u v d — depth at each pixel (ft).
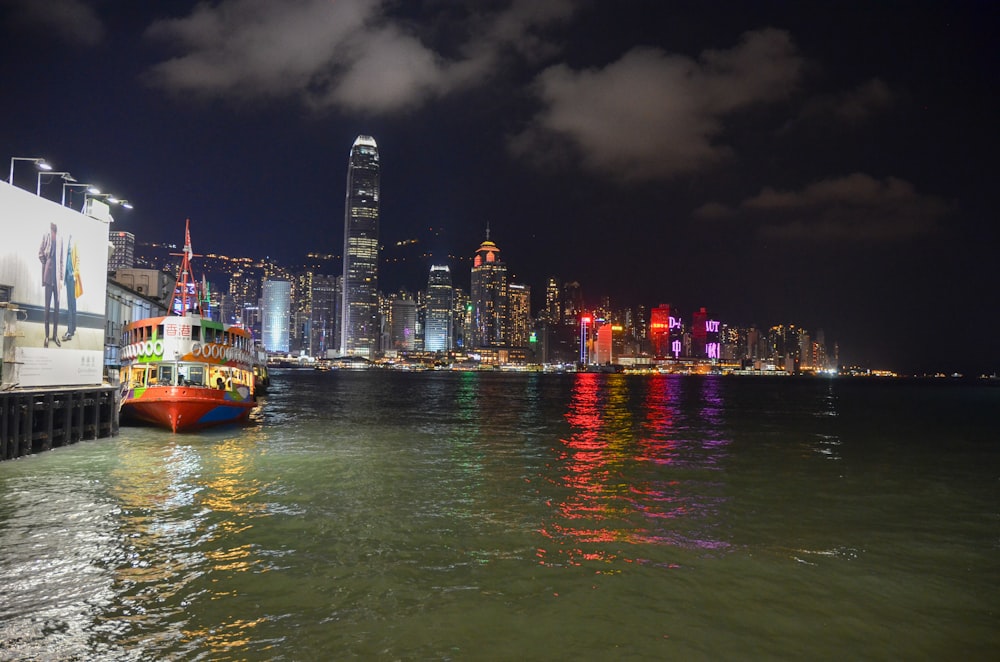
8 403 92.48
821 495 81.56
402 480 89.56
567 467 103.50
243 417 157.99
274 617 40.86
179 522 63.72
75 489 77.15
